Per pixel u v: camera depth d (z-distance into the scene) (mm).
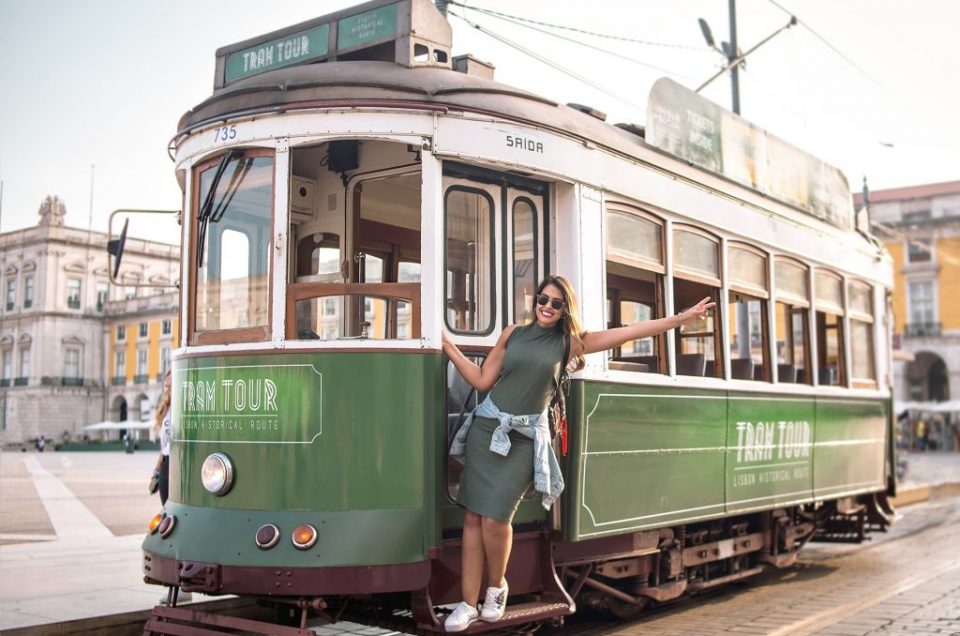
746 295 8406
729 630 7270
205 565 5188
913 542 12953
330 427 5234
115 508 15508
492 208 5898
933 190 54469
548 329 5234
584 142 6273
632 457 6629
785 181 9281
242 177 5664
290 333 5402
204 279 5824
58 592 7480
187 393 5734
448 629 4988
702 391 7500
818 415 9547
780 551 9539
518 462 5141
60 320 72625
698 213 7613
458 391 5688
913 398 53469
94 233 75062
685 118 7625
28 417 71562
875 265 11414
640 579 7281
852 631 7066
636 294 6941
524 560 5766
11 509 15203
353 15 6094
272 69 6410
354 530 5113
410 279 6121
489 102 5742
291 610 5883
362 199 6211
